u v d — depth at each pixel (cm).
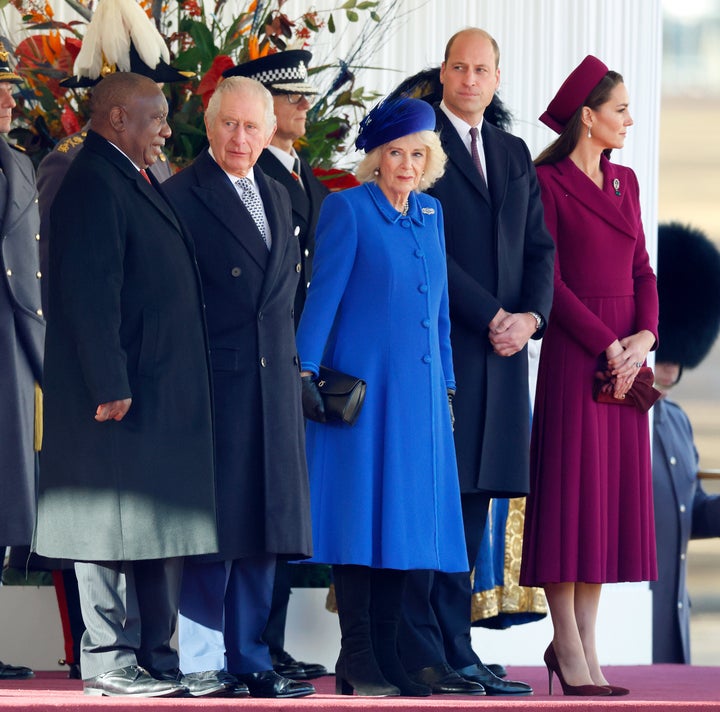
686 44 3919
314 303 1983
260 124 2039
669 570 3117
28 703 1620
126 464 1798
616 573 2219
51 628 2606
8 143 2367
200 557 1939
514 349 2141
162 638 1870
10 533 2216
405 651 2088
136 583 1861
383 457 1964
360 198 2014
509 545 2547
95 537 1789
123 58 2452
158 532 1800
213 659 1969
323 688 2177
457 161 2203
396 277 1988
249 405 1980
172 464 1820
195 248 2003
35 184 2348
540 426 2234
